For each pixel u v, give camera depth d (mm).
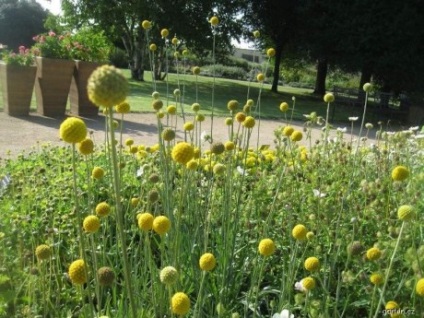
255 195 3455
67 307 2436
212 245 2801
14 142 7484
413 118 16531
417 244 2613
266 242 1864
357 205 3141
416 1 17688
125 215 3049
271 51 3887
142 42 24766
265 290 2516
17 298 2217
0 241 2398
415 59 17906
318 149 4477
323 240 2932
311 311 2076
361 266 2326
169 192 2648
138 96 16359
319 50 20344
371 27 18062
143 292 2279
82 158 4922
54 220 3047
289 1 22938
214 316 2357
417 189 3209
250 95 23094
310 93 28922
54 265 2666
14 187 3674
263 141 9328
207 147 6824
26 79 9773
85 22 24266
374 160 4344
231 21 23969
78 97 10523
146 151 4055
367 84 3650
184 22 22719
